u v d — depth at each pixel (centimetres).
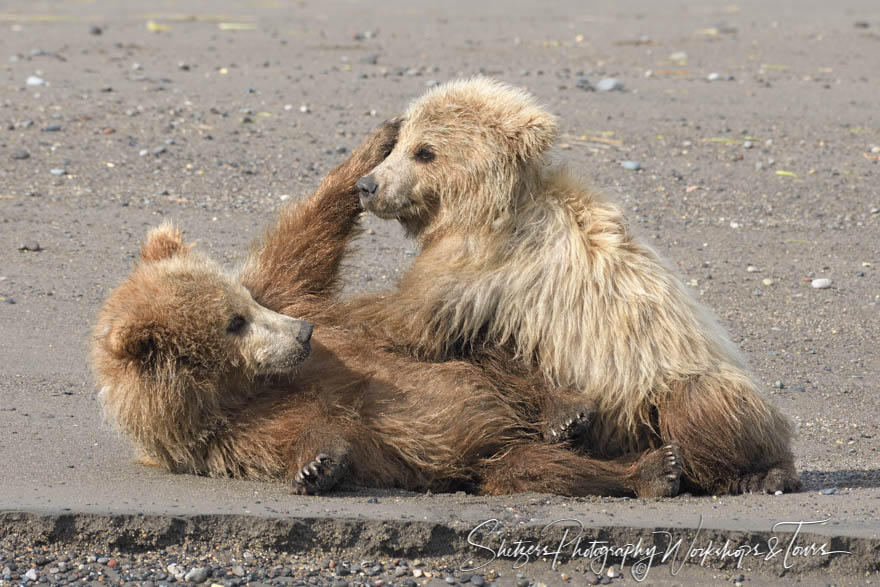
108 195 2356
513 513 1105
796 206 2486
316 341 1271
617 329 1223
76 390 1545
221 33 4150
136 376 1159
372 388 1220
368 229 2286
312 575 1031
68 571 1017
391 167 1326
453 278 1266
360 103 3045
